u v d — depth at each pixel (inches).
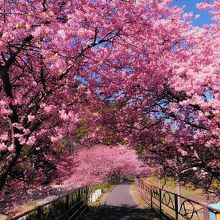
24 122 336.2
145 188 1013.2
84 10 317.4
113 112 472.7
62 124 371.6
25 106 390.6
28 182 493.4
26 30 277.0
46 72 371.6
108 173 1740.9
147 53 390.0
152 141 517.7
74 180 1363.2
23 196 493.0
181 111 439.2
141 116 501.0
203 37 422.3
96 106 432.5
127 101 467.8
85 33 303.9
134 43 381.1
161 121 502.3
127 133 513.7
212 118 387.5
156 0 350.0
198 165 454.3
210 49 395.5
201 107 365.7
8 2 302.5
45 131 347.3
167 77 400.2
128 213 743.1
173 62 401.4
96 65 363.9
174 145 482.6
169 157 525.7
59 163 523.8
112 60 384.2
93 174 1533.0
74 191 603.2
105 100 439.2
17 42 301.7
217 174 437.7
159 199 668.7
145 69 391.5
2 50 270.2
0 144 308.7
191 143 461.7
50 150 502.6
